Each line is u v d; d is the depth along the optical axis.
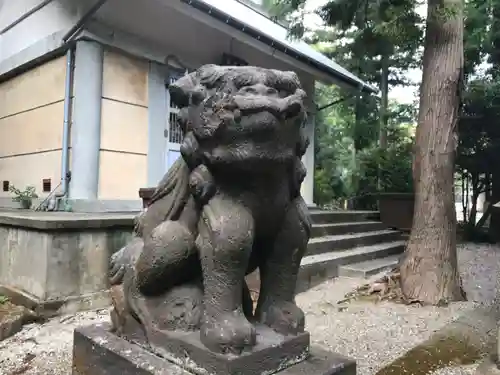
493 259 6.59
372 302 4.08
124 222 3.82
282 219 1.72
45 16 6.10
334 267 5.12
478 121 8.64
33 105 6.28
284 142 1.52
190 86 1.64
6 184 6.80
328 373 1.62
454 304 4.00
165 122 6.37
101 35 5.50
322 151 13.59
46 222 3.32
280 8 5.33
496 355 2.78
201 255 1.64
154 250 1.70
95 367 1.85
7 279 3.82
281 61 7.83
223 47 7.01
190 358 1.58
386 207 8.23
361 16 5.20
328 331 3.27
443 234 4.12
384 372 2.53
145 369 1.60
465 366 2.63
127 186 5.90
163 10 5.97
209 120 1.52
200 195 1.63
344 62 11.37
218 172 1.61
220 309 1.58
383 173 9.62
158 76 6.25
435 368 2.60
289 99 1.48
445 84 4.11
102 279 3.69
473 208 9.37
